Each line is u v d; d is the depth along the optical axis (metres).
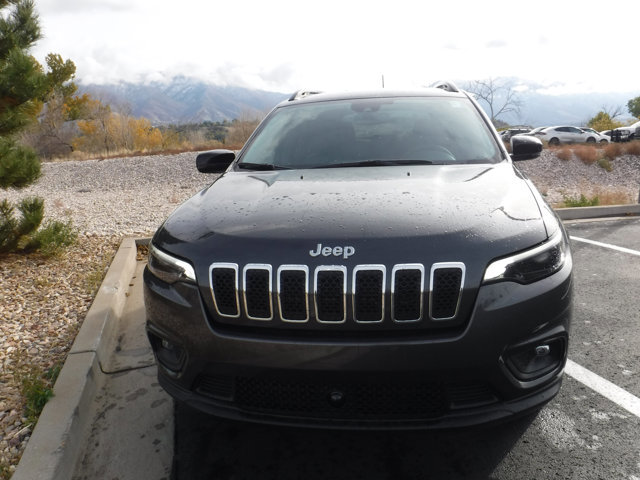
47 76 4.78
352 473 2.15
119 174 18.05
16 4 4.88
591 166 19.81
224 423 2.54
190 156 19.89
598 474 2.08
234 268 1.90
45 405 2.48
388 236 1.88
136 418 2.61
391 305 1.80
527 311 1.85
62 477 2.10
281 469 2.20
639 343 3.26
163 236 2.24
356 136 3.10
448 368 1.80
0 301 4.16
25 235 5.42
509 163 2.81
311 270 1.83
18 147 4.87
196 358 1.98
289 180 2.63
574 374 2.90
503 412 1.89
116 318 3.81
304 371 1.84
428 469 2.16
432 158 2.84
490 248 1.86
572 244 5.87
